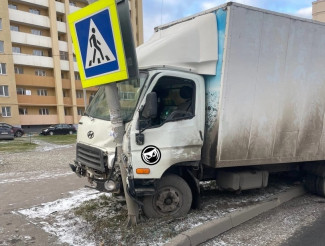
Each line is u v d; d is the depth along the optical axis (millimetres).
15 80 42469
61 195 6945
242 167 5844
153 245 3980
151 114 4332
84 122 5145
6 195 7043
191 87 5020
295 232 4781
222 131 5035
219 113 4996
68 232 4645
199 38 5168
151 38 6230
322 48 6074
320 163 6621
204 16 5219
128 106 4637
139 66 4707
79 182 8406
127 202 4520
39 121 45812
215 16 5121
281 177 7793
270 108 5527
